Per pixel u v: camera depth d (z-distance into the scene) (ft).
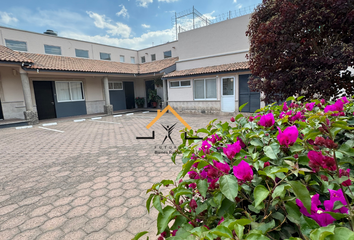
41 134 24.35
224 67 34.45
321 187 2.86
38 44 42.14
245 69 30.27
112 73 41.11
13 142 20.31
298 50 10.75
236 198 2.85
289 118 5.17
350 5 9.47
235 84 33.60
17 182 10.61
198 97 39.24
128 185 9.84
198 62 40.47
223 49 36.94
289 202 2.33
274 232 2.52
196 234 2.04
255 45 12.39
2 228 6.95
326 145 2.37
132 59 62.23
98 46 52.85
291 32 11.16
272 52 11.38
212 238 1.96
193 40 41.04
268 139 3.84
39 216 7.56
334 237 1.68
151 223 7.00
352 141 3.86
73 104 41.93
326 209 2.32
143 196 8.77
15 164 13.53
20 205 8.36
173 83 42.73
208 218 2.81
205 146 3.97
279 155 3.51
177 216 3.01
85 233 6.57
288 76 11.35
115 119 37.22
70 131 26.03
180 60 43.42
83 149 17.02
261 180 2.76
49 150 16.94
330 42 11.28
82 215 7.54
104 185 9.93
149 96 51.60
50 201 8.60
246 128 4.42
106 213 7.63
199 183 2.88
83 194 9.11
